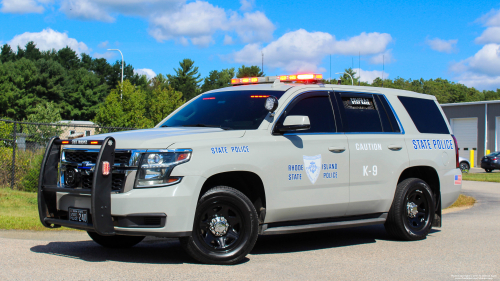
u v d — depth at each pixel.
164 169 5.04
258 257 5.87
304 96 6.34
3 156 13.87
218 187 5.37
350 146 6.46
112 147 5.02
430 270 5.30
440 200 7.54
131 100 29.08
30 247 6.05
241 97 6.46
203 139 5.35
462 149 44.03
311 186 6.05
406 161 7.04
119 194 4.97
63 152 5.60
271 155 5.73
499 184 20.02
